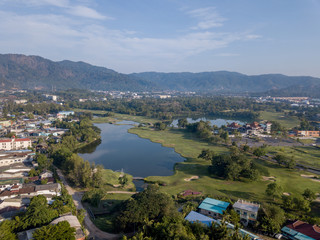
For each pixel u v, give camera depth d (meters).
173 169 169.50
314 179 146.62
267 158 188.12
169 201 92.81
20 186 122.38
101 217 100.12
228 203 97.50
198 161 184.75
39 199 94.75
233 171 142.88
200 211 95.62
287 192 126.31
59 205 96.62
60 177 146.12
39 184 127.62
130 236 82.69
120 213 89.94
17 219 81.88
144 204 89.00
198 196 118.94
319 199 117.62
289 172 159.25
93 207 109.81
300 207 101.44
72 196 120.75
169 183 140.12
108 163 180.88
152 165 177.88
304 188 131.75
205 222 82.50
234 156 158.38
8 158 165.75
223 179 146.50
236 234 70.56
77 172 136.38
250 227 86.75
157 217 87.88
